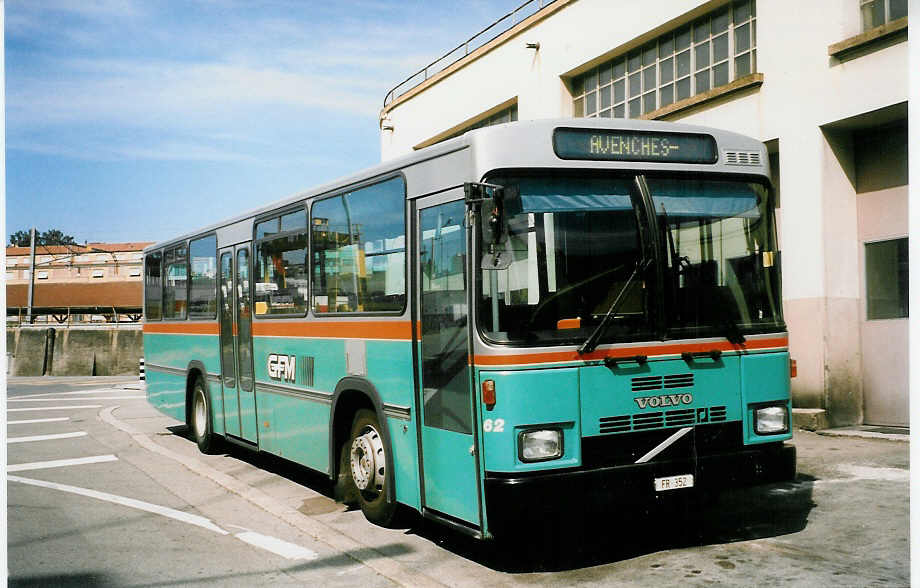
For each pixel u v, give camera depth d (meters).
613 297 5.76
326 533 7.02
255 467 10.78
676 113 13.69
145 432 14.67
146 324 14.90
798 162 11.52
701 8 13.26
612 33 15.14
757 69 12.23
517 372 5.43
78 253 67.50
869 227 11.30
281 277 9.14
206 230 11.67
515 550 6.36
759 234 6.36
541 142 5.77
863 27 10.70
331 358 7.86
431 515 6.24
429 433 6.25
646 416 5.72
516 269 5.58
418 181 6.46
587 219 5.78
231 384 10.70
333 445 7.79
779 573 5.51
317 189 8.30
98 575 6.11
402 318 6.60
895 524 6.57
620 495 5.49
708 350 5.96
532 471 5.39
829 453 9.52
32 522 7.86
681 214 6.04
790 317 11.60
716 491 5.82
